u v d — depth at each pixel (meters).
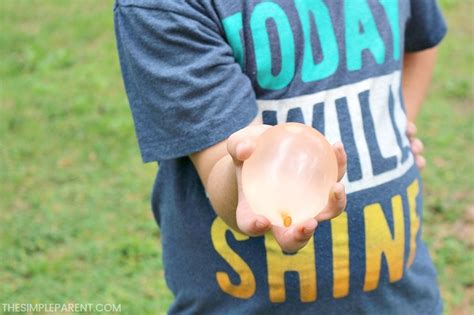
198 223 1.26
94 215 2.71
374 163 1.24
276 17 1.19
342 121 1.22
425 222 2.60
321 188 0.96
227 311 1.27
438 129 3.17
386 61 1.26
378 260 1.25
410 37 1.43
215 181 1.11
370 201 1.24
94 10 4.83
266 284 1.24
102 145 3.21
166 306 2.21
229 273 1.25
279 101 1.21
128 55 1.18
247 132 1.01
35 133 3.33
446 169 2.88
